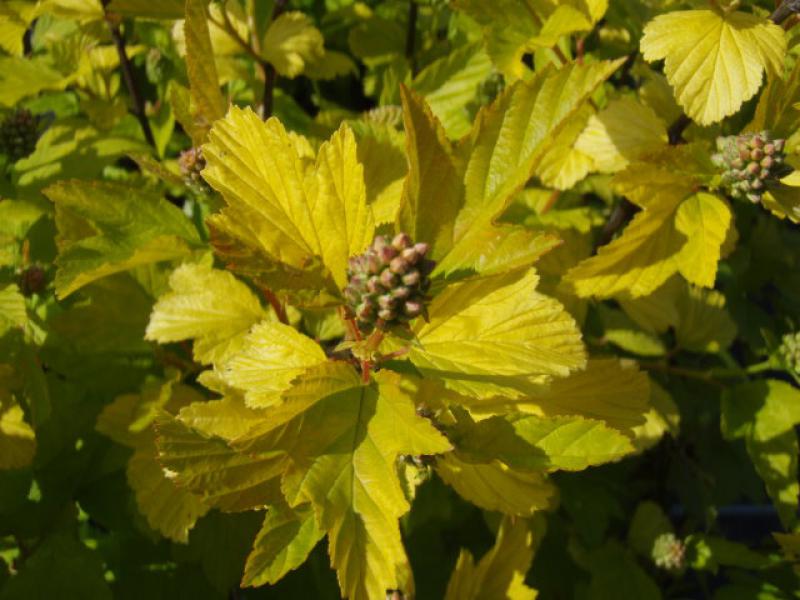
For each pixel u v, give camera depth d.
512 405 0.27
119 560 0.43
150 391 0.37
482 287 0.24
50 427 0.40
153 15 0.40
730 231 0.40
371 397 0.23
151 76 0.49
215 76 0.29
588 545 0.54
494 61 0.37
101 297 0.39
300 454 0.21
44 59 0.50
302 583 0.45
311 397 0.22
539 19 0.37
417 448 0.21
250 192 0.22
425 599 0.49
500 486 0.28
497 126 0.23
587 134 0.40
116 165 0.56
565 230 0.44
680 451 0.59
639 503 0.59
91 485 0.42
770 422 0.44
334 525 0.21
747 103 0.45
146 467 0.35
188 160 0.33
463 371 0.23
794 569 0.46
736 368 0.50
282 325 0.26
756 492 0.59
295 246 0.23
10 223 0.43
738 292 0.59
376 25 0.56
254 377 0.25
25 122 0.45
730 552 0.49
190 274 0.33
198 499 0.35
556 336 0.23
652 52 0.33
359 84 0.62
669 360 0.57
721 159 0.35
